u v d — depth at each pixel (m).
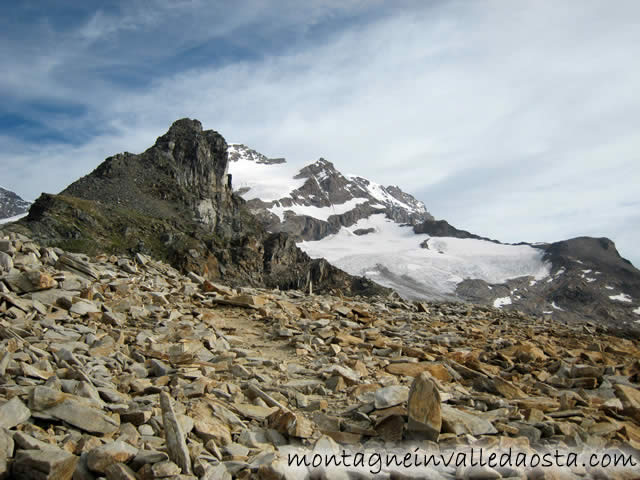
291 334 19.00
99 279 22.50
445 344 20.25
